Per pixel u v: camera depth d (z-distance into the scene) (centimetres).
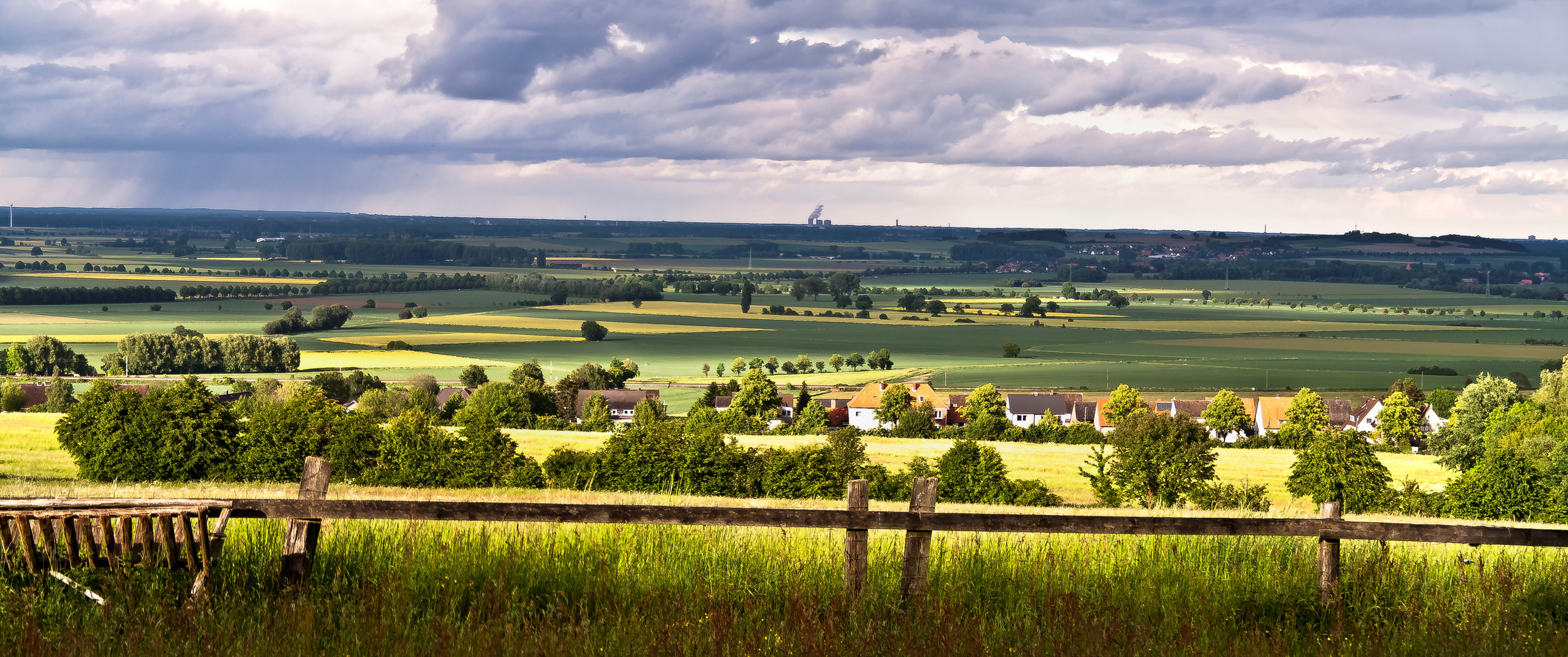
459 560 942
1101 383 15188
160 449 5647
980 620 872
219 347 15625
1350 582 972
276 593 864
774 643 813
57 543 856
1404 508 5262
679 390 14488
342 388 13025
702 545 1048
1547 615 944
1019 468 6831
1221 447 10688
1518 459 4853
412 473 5797
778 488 5450
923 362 17925
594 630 826
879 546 1098
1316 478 5422
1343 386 14975
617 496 2345
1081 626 864
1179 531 905
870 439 9194
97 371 15375
